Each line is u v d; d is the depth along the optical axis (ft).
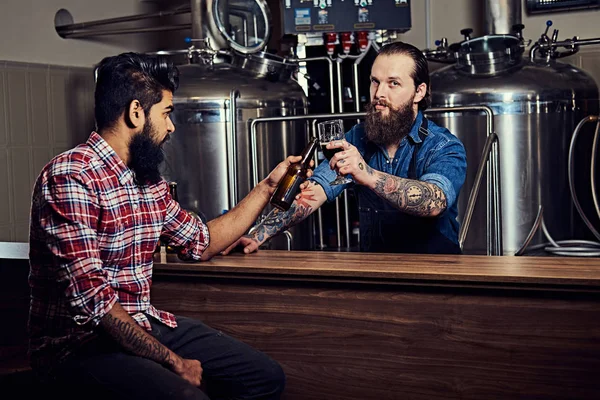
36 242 5.50
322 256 6.80
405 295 5.92
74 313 5.26
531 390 5.61
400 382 6.00
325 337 6.22
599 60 15.08
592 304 5.40
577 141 13.67
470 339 5.75
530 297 5.56
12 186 14.02
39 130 14.58
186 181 12.68
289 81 14.05
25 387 6.36
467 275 5.62
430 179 7.48
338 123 6.78
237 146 12.65
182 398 5.13
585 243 13.33
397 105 7.96
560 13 15.43
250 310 6.46
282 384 6.15
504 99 12.89
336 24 15.43
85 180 5.33
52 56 14.97
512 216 13.24
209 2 13.47
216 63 13.39
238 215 6.72
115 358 5.41
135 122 5.64
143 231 5.78
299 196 7.70
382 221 8.32
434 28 16.80
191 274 6.57
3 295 7.57
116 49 16.63
